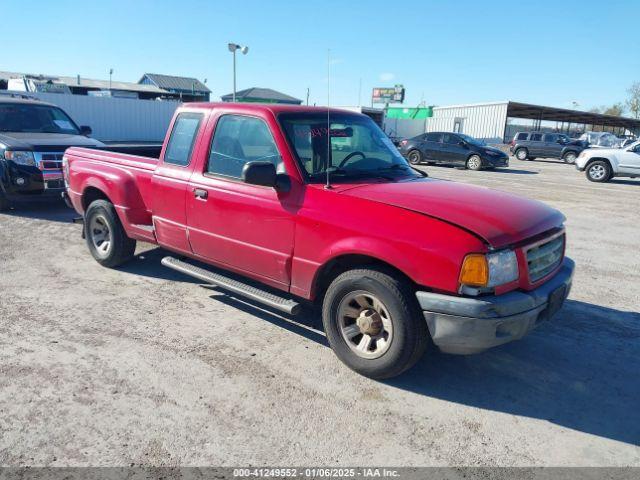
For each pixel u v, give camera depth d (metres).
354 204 3.62
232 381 3.61
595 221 9.86
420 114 52.53
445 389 3.62
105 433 3.00
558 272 3.88
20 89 29.22
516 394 3.59
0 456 2.79
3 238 7.21
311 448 2.94
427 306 3.26
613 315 5.04
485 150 21.45
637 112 76.50
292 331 4.44
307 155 4.05
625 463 2.90
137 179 5.41
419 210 3.43
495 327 3.19
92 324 4.47
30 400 3.30
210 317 4.68
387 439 3.04
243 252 4.30
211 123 4.61
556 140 29.94
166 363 3.83
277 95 60.09
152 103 29.36
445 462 2.86
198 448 2.90
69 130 10.19
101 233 6.00
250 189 4.18
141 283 5.53
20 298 5.02
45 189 8.66
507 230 3.32
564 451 2.99
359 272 3.55
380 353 3.54
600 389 3.69
